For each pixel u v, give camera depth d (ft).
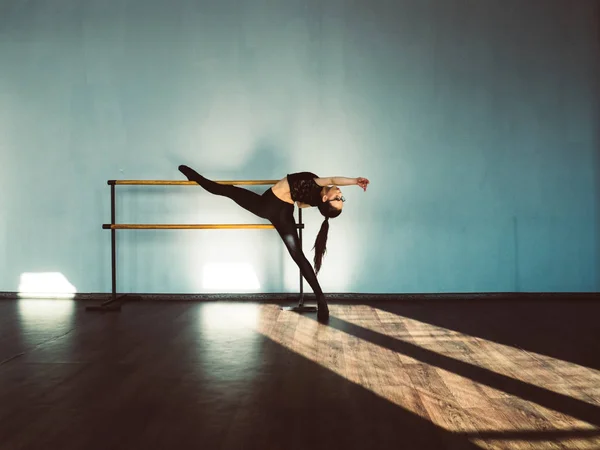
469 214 15.67
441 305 14.78
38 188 16.15
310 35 15.60
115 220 16.03
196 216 15.94
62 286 16.20
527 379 8.71
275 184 14.29
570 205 15.61
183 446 6.44
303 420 7.16
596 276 15.62
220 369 9.31
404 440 6.55
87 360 9.89
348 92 15.62
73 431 6.88
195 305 14.93
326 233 13.15
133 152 15.96
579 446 6.33
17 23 16.05
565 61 15.48
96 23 15.89
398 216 15.69
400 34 15.56
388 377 8.84
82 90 15.98
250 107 15.75
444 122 15.60
